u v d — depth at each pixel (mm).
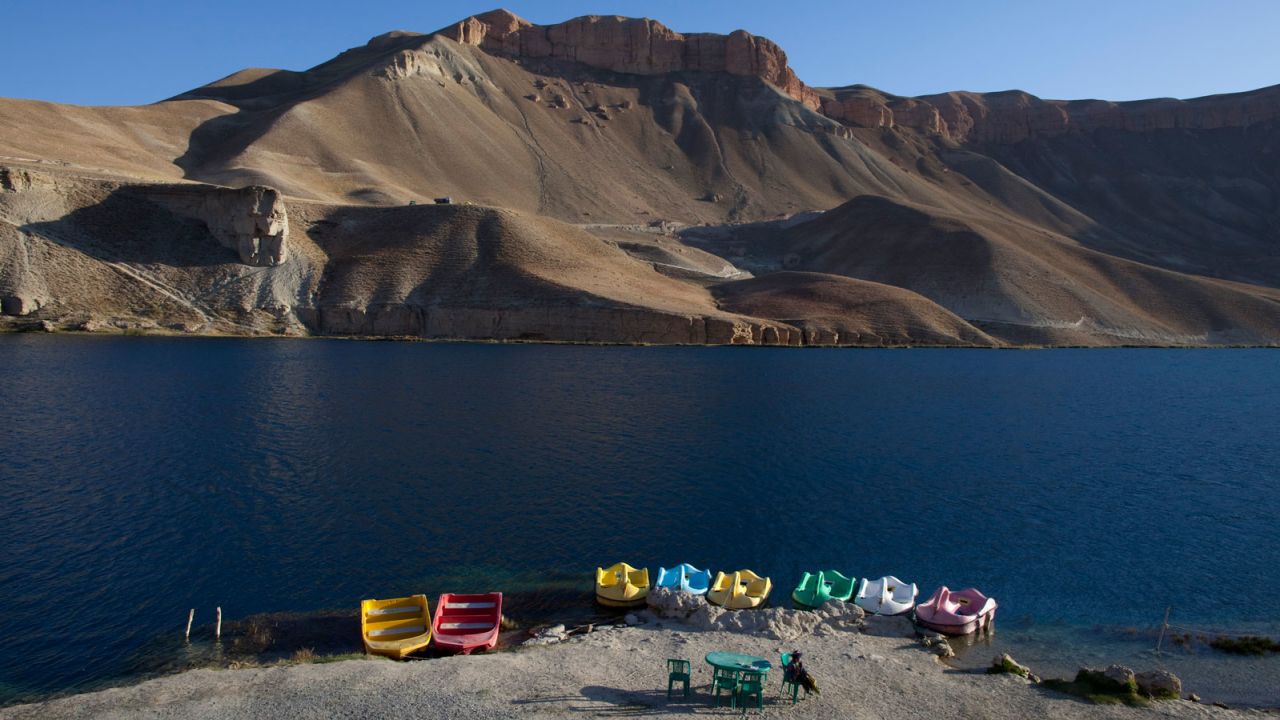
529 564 34750
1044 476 53281
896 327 164000
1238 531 41625
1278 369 134375
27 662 25422
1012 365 131875
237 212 136625
